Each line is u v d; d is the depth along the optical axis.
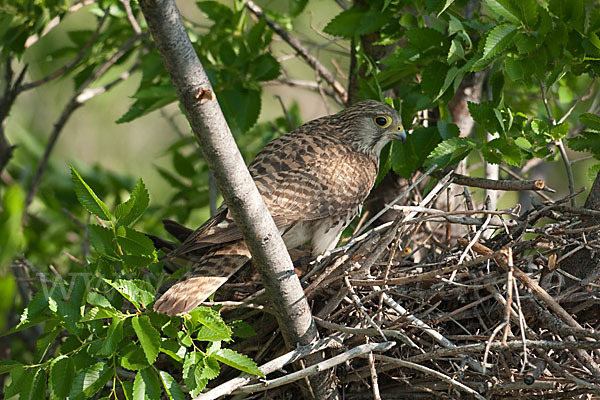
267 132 14.63
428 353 8.92
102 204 8.79
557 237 9.75
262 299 9.73
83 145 19.05
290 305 8.84
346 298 9.74
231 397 9.88
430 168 10.61
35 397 8.58
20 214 12.74
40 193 14.91
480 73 13.14
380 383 9.95
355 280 9.74
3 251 12.45
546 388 8.85
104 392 10.20
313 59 14.10
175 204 14.86
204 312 8.66
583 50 10.70
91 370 8.46
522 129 11.02
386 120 11.58
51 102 18.77
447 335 9.75
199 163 15.48
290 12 14.66
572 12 10.62
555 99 14.45
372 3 12.29
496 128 10.74
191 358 8.48
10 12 13.17
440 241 12.55
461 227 12.95
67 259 13.58
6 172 15.56
